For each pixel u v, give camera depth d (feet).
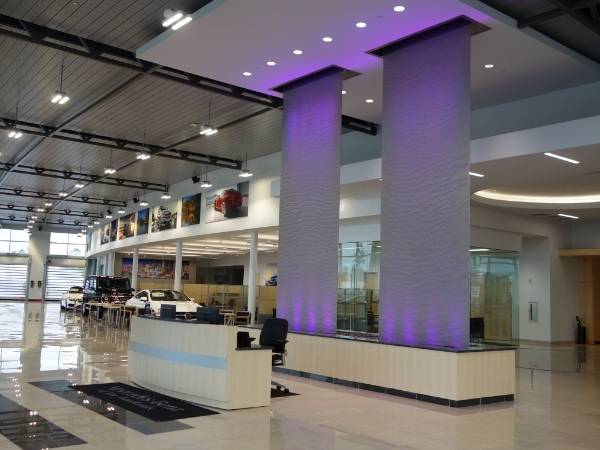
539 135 34.22
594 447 20.70
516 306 64.18
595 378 39.37
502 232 62.34
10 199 105.19
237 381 25.76
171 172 77.87
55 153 66.69
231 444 19.60
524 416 25.91
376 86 38.45
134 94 45.29
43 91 44.98
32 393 27.48
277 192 59.16
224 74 36.68
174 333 28.40
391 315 31.37
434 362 28.50
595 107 36.11
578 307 71.77
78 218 131.75
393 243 31.65
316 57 33.65
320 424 23.12
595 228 69.46
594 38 31.37
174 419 23.13
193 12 30.78
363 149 51.39
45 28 33.63
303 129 38.50
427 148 30.60
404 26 29.40
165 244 98.27
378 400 28.66
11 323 72.18
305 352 35.70
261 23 29.14
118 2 30.37
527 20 28.96
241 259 128.57
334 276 35.70
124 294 88.28
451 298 28.91
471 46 31.19
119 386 29.91
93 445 18.90
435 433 22.20
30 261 156.46
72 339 53.83
